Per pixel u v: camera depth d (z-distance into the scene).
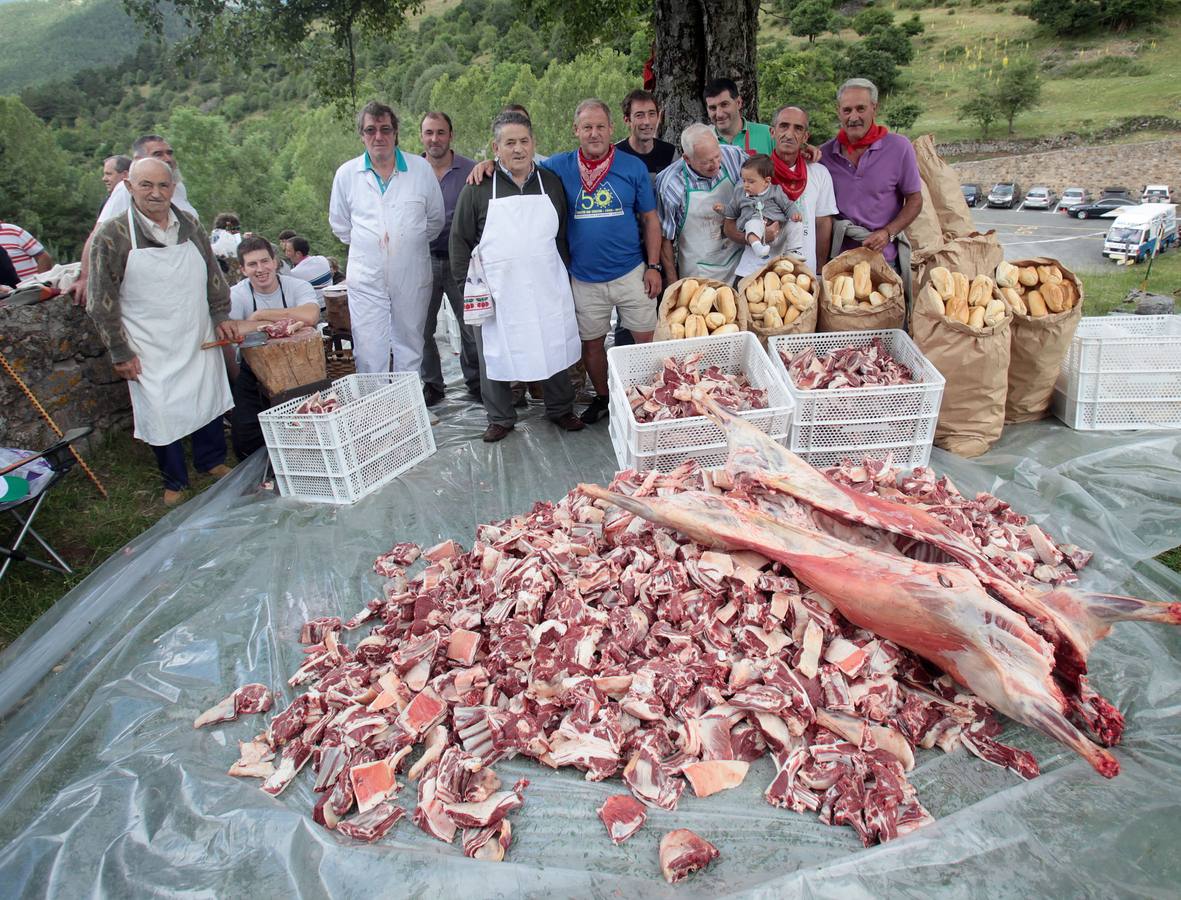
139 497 5.93
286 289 6.59
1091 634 3.22
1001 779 3.04
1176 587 4.00
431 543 4.95
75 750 3.51
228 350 6.67
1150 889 2.49
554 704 3.36
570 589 3.81
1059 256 33.94
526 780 3.08
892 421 5.19
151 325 5.46
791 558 3.55
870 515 3.70
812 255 5.93
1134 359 5.49
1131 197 42.44
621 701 3.31
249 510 5.46
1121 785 2.86
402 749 3.29
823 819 2.91
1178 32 75.88
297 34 14.41
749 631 3.46
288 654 4.04
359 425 5.49
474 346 7.02
